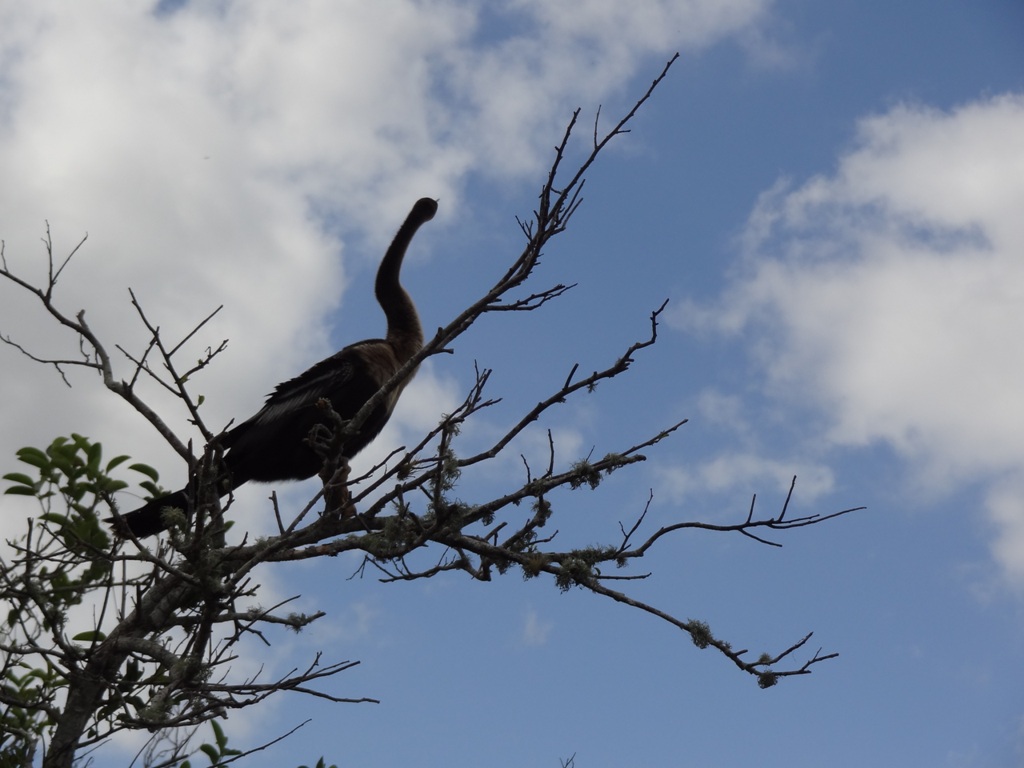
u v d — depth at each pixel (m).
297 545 5.34
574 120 4.69
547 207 4.79
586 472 5.38
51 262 5.31
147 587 4.66
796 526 5.32
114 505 4.64
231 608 4.71
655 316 4.99
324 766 4.95
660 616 5.32
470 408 4.84
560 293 4.91
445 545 5.54
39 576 4.92
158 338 4.96
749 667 5.20
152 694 4.88
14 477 5.26
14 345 5.29
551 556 5.51
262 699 4.46
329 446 5.35
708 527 5.42
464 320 4.96
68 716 4.79
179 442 5.46
